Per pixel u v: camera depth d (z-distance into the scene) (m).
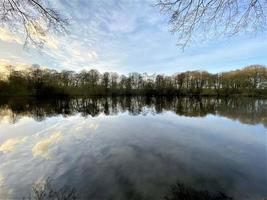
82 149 10.09
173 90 74.88
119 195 5.73
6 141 11.91
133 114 24.70
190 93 74.81
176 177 6.83
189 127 15.90
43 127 16.45
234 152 9.59
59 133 14.07
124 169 7.49
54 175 7.03
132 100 55.16
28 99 53.44
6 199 5.59
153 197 5.64
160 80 76.56
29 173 7.21
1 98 55.09
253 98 61.97
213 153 9.40
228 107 33.25
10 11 3.64
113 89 77.62
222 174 7.09
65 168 7.62
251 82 66.19
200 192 5.89
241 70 68.88
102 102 47.59
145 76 79.75
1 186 6.28
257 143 11.11
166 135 13.11
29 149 10.18
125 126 16.50
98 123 18.14
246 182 6.50
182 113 25.27
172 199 5.50
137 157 8.80
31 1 3.59
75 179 6.71
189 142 11.34
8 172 7.31
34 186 6.27
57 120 20.14
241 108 31.36
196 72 74.88
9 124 17.98
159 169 7.50
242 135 13.08
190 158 8.70
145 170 7.42
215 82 72.12
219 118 20.78
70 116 23.25
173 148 10.20
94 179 6.70
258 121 18.67
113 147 10.40
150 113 25.64
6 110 29.22
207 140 11.81
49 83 60.25
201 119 20.14
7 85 53.81
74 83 72.50
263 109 29.55
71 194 5.80
